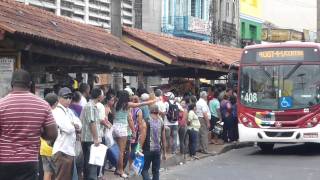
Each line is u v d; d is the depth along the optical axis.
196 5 31.42
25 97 6.29
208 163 15.80
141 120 12.74
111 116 12.60
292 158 16.81
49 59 12.77
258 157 17.22
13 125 6.17
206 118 17.56
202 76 24.05
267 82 17.41
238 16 38.03
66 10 20.56
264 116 17.28
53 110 9.25
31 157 6.23
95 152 10.35
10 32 9.61
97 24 22.59
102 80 20.30
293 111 17.02
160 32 28.17
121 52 14.55
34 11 14.08
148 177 10.74
